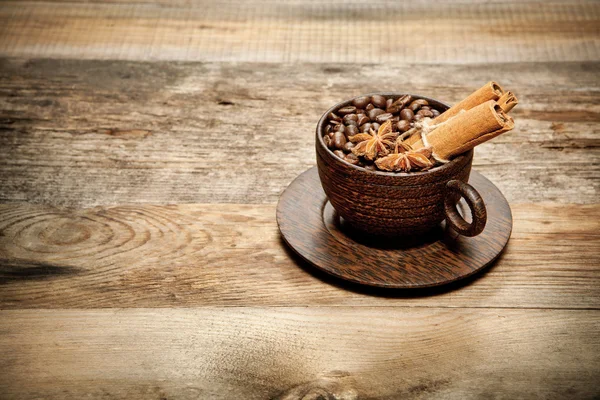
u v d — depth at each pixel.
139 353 0.60
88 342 0.60
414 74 0.85
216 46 0.89
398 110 0.65
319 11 0.94
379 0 0.95
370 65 0.86
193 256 0.66
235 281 0.64
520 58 0.87
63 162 0.75
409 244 0.64
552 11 0.93
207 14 0.94
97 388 0.58
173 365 0.59
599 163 0.74
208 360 0.59
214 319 0.62
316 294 0.63
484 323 0.61
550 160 0.74
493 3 0.94
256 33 0.91
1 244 0.67
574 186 0.72
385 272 0.62
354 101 0.66
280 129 0.78
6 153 0.76
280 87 0.83
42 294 0.63
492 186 0.69
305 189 0.69
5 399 0.57
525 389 0.57
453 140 0.60
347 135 0.63
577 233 0.67
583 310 0.62
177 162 0.75
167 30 0.91
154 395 0.57
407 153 0.61
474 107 0.60
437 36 0.90
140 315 0.62
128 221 0.69
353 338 0.60
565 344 0.60
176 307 0.62
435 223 0.63
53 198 0.71
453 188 0.60
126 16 0.93
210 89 0.83
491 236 0.65
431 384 0.58
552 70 0.85
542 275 0.64
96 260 0.66
